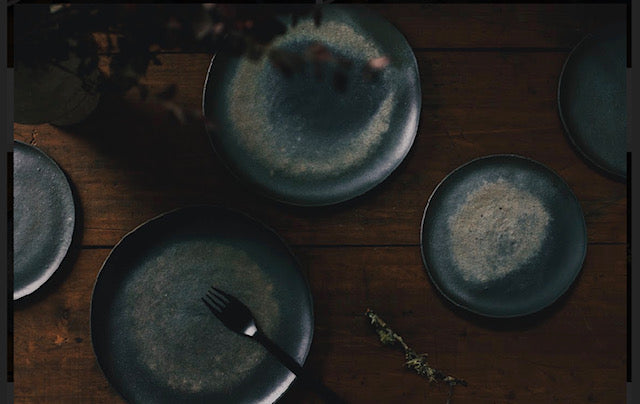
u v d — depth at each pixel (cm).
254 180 112
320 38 113
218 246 112
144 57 98
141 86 101
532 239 112
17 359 111
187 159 113
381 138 112
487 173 112
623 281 113
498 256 112
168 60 113
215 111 112
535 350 112
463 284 112
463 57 114
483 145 114
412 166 113
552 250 112
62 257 111
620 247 113
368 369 111
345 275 112
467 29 114
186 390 110
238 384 111
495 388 111
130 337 111
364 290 112
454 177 112
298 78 113
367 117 113
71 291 111
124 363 110
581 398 111
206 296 111
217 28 96
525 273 112
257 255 112
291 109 113
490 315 111
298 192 112
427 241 112
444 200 112
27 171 112
